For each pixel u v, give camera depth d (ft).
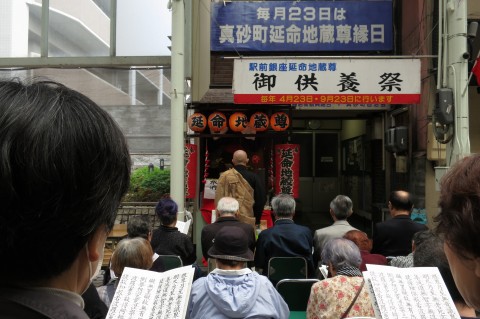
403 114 24.09
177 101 18.22
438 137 16.57
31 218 2.41
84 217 2.55
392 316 4.45
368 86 19.74
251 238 14.58
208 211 23.75
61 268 2.59
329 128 36.24
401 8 23.85
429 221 21.52
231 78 24.34
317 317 8.31
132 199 26.91
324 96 19.81
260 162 25.62
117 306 5.21
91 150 2.57
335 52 24.22
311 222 33.47
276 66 19.89
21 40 26.13
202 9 23.81
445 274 5.89
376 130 26.84
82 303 2.76
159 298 5.24
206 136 23.53
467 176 2.99
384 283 4.74
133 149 26.94
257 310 7.95
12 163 2.37
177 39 18.25
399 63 19.74
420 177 21.84
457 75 15.94
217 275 8.45
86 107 2.70
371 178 28.73
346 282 8.39
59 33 25.77
